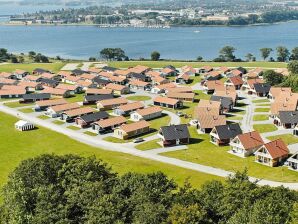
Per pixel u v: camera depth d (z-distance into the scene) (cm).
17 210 6681
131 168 11225
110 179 7612
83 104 19138
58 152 12988
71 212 6838
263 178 10712
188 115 17112
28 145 13725
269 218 5772
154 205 6456
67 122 16450
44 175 7912
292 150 12875
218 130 13575
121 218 6475
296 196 6906
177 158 12369
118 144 13838
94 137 14612
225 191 6900
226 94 18712
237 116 16938
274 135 14412
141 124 15012
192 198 6862
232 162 11944
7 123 16225
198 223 6062
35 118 17012
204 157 12412
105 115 16412
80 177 7594
